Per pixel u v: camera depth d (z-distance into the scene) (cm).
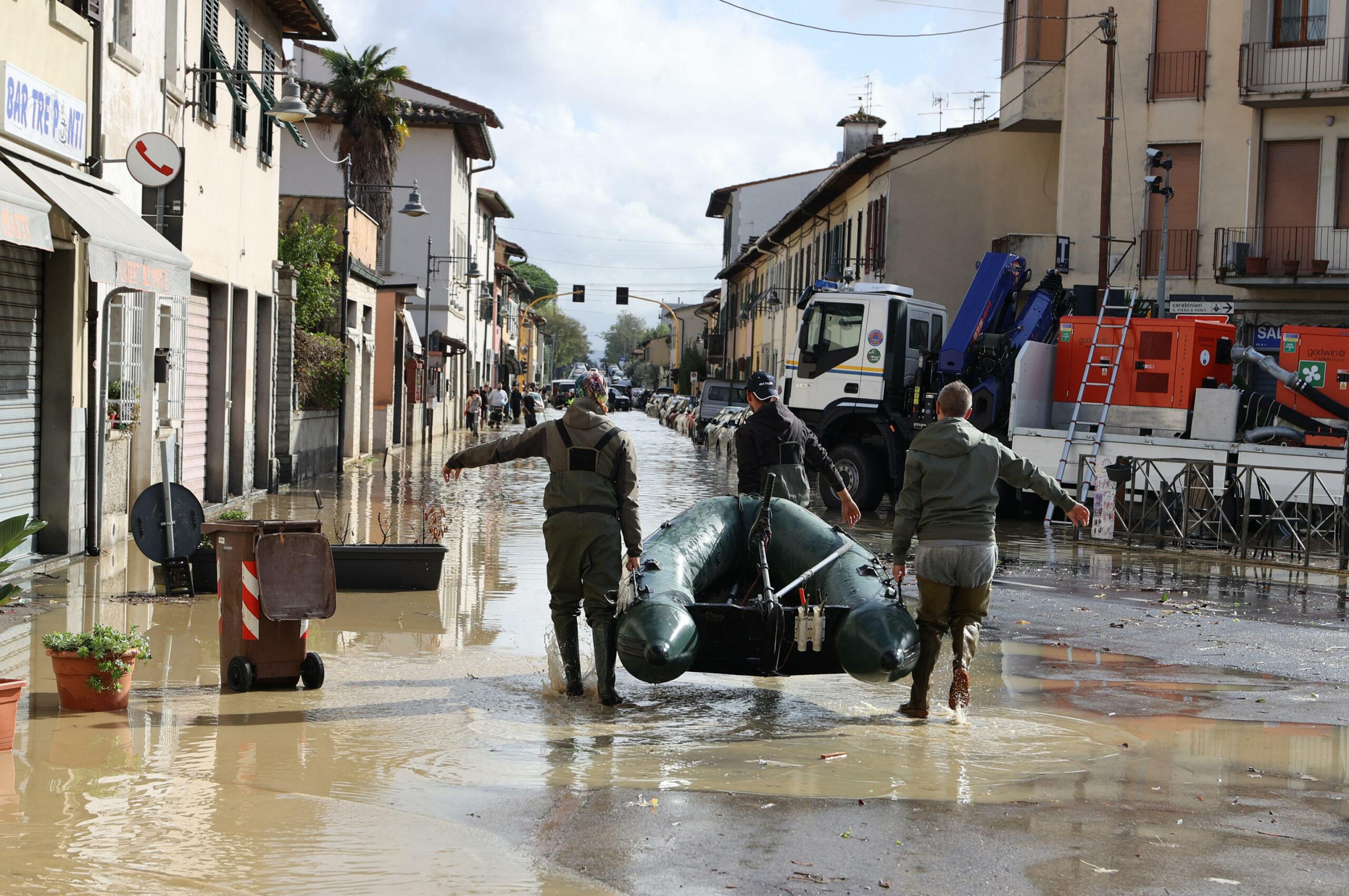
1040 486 700
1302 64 2438
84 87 1239
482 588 1102
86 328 1215
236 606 712
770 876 439
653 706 702
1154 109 2581
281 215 2680
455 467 734
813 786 547
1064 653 877
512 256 8475
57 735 603
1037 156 2983
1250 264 2459
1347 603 1140
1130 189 2605
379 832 473
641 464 3045
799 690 758
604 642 703
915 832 487
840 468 2012
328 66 4550
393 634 888
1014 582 1227
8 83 1043
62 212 1008
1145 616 1039
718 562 813
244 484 1900
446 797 521
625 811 507
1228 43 2525
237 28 1828
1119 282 2609
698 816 502
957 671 683
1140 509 1702
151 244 1166
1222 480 1611
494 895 415
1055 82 2769
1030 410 1880
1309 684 786
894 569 699
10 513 1124
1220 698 743
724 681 777
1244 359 1797
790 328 4631
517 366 8231
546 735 629
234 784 530
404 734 622
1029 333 1983
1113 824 500
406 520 1653
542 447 721
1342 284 2406
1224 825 502
